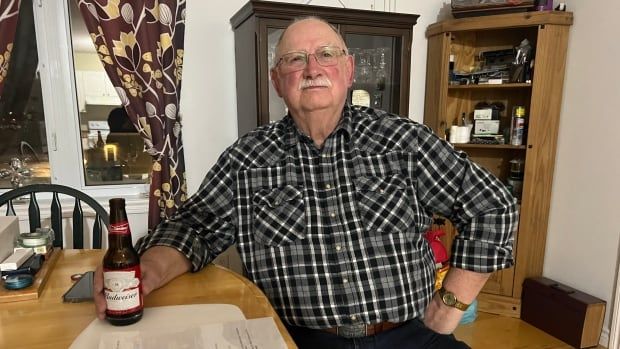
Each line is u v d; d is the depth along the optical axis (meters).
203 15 2.12
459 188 1.17
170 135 1.93
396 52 2.20
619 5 2.02
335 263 1.09
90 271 1.06
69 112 2.11
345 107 1.25
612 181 2.09
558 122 2.31
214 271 1.06
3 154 2.06
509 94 2.53
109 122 2.18
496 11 2.26
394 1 2.46
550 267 2.45
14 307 0.87
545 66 2.21
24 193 1.49
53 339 0.74
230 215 1.18
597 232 2.17
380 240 1.11
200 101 2.19
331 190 1.14
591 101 2.17
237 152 1.20
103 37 1.78
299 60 1.15
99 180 2.22
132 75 1.84
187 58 2.13
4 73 1.71
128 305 0.77
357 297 1.08
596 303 2.11
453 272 1.22
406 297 1.10
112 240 0.78
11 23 1.68
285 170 1.16
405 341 1.11
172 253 1.02
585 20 2.18
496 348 2.13
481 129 2.50
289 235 1.10
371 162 1.17
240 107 2.18
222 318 0.81
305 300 1.09
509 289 2.45
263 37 1.88
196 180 2.25
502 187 1.19
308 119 1.17
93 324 0.78
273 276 1.10
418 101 2.62
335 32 1.21
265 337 0.73
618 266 2.07
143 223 2.15
